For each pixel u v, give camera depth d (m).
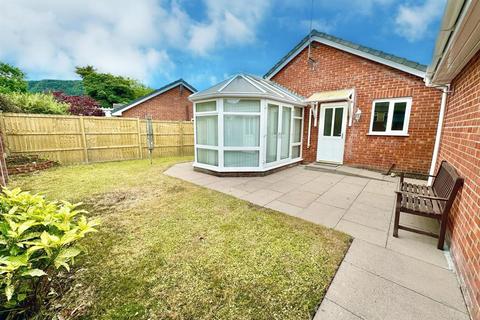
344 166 7.41
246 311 1.80
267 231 3.14
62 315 1.75
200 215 3.70
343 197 4.62
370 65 6.70
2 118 6.89
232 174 6.39
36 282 1.73
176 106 17.12
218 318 1.74
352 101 7.03
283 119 7.24
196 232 3.11
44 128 7.68
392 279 2.16
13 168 6.53
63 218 1.85
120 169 7.59
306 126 8.34
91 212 3.83
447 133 4.40
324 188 5.28
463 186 2.56
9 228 1.59
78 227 1.76
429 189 3.76
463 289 1.98
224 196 4.67
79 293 1.98
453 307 1.83
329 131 7.77
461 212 2.48
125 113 15.23
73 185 5.50
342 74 7.29
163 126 10.94
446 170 3.32
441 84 4.63
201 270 2.30
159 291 2.01
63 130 8.09
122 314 1.77
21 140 7.28
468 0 1.70
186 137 11.85
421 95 5.95
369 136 6.90
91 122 8.73
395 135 6.43
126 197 4.62
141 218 3.58
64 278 2.15
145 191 5.02
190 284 2.10
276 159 7.11
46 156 7.78
